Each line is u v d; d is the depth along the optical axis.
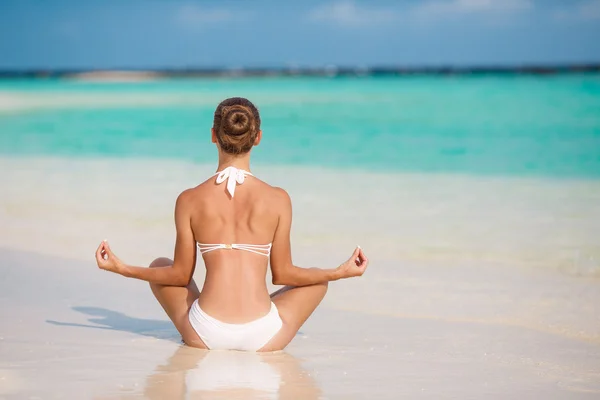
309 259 5.88
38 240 6.62
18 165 11.80
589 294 4.97
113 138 15.70
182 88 42.28
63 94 34.66
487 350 3.82
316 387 3.17
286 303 3.80
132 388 3.08
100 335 3.95
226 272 3.65
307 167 11.27
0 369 3.31
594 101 23.02
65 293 4.96
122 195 8.91
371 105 24.59
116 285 5.21
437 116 19.66
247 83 52.44
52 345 3.73
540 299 4.86
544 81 41.94
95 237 6.75
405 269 5.63
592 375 3.42
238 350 3.67
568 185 9.32
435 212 7.69
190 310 3.72
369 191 9.02
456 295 4.96
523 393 3.17
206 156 12.74
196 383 3.16
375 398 3.06
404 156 12.45
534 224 7.09
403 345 3.90
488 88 35.03
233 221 3.66
